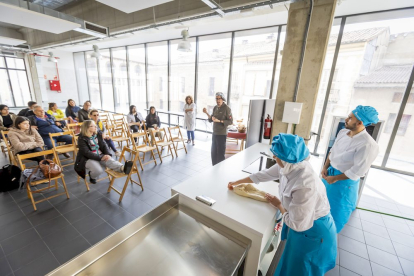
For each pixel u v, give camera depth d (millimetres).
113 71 7746
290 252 1180
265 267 1459
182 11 3178
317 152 4078
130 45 6711
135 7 2686
